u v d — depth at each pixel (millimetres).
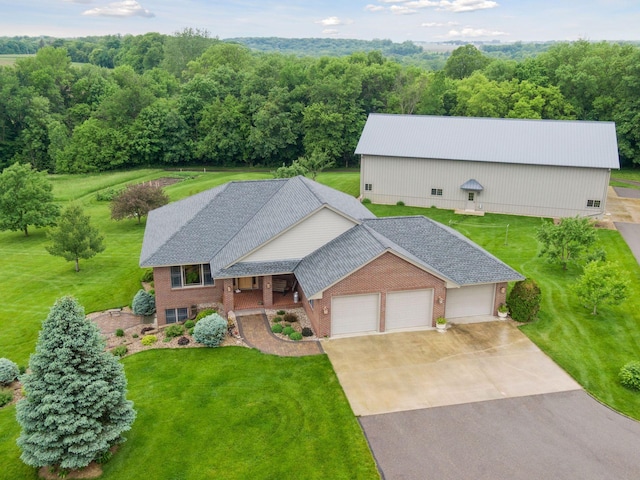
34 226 51031
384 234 27781
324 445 17234
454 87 87125
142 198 47188
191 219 29156
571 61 76812
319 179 62188
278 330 24625
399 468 16172
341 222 27000
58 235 35344
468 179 46156
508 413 18828
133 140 78875
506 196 45438
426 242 27500
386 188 48906
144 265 26156
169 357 22828
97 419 16438
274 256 26734
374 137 49438
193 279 27516
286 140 78188
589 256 31641
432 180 47250
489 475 15859
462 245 27406
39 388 15836
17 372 21984
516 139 46062
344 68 86875
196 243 27766
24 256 41188
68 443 15625
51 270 37156
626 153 65062
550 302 28281
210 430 18047
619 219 43531
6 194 45250
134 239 44000
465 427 18062
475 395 19875
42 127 85125
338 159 79812
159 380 21062
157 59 141500
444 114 83812
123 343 24750
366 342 23688
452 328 25031
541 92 70750
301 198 28875
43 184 47219
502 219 44406
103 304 30688
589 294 26344
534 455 16719
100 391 16109
